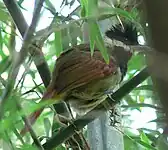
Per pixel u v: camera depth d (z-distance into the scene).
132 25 5.45
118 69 5.30
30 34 3.45
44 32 4.00
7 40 4.60
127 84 4.07
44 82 4.64
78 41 5.89
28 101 3.66
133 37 5.46
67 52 5.26
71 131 4.11
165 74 1.00
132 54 5.38
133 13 4.40
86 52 5.18
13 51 3.41
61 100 4.69
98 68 5.06
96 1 3.03
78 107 5.07
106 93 5.16
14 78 3.21
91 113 4.23
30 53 4.09
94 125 4.93
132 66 5.38
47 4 4.72
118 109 4.92
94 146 4.86
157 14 0.91
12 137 3.47
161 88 0.99
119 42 5.40
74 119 4.54
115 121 4.80
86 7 3.31
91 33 3.32
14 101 2.75
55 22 4.43
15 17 4.18
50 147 4.04
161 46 0.94
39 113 3.95
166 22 0.91
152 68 1.05
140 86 4.75
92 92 5.04
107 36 5.51
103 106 4.47
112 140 4.89
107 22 5.58
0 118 2.67
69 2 4.72
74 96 4.97
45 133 4.92
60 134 4.10
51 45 5.12
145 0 0.93
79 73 4.92
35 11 3.60
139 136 5.21
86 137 5.50
